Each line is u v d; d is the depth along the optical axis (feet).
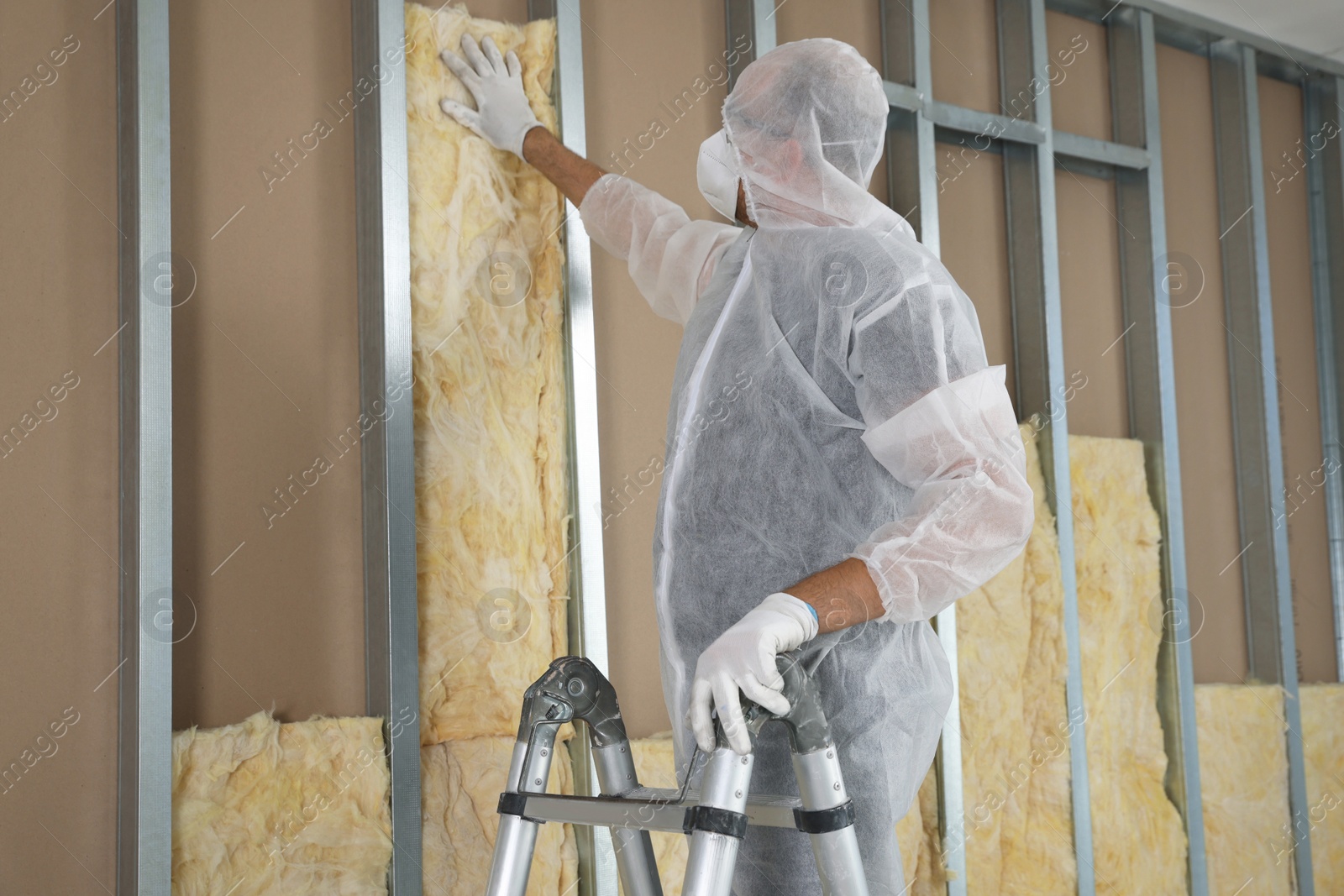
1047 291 8.72
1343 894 9.72
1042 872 8.01
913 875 7.57
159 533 5.32
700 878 3.06
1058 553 8.49
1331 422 10.92
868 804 3.85
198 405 5.82
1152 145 9.54
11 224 5.51
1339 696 10.09
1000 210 9.04
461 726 6.10
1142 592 9.09
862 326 3.83
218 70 6.03
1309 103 11.05
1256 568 9.96
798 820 3.35
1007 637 8.20
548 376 6.57
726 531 4.03
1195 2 9.98
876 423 3.80
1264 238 10.16
